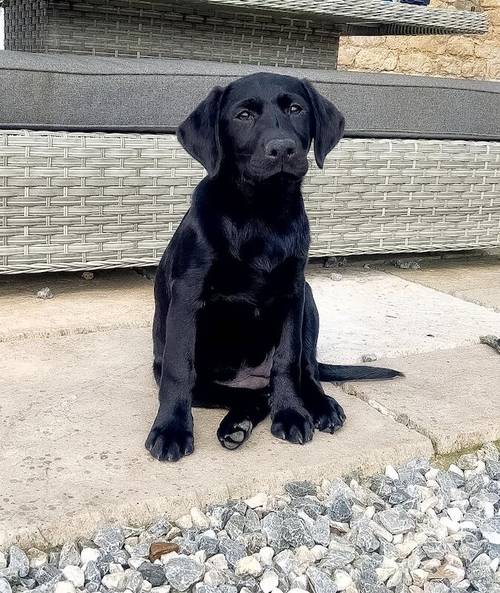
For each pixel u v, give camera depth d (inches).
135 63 38.9
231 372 27.8
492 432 26.7
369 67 82.8
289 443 24.7
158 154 38.3
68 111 36.2
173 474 22.4
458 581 19.4
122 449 23.7
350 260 50.3
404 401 28.4
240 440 23.9
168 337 24.6
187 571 18.5
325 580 18.6
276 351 26.0
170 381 24.4
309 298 28.0
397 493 22.9
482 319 39.1
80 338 33.6
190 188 39.6
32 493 20.9
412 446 25.0
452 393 29.4
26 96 35.2
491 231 49.9
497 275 48.8
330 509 21.6
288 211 25.4
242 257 24.6
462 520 22.1
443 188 47.2
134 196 38.4
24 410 26.1
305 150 25.9
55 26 45.9
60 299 38.6
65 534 19.7
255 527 20.7
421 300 42.1
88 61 37.8
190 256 24.8
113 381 29.0
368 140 44.1
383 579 19.1
